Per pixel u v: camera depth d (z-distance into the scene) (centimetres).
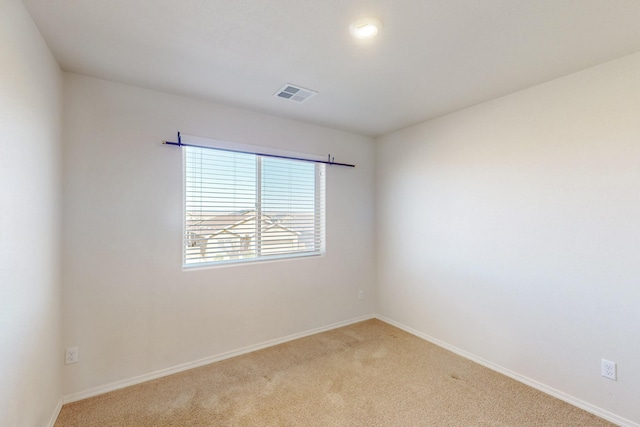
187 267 250
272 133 294
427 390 217
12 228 127
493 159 250
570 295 204
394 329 337
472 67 197
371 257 374
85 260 207
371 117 298
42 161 162
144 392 213
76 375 204
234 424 180
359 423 181
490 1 135
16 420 131
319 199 339
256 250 291
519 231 233
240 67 199
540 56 183
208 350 256
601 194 191
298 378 232
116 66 196
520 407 197
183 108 245
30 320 146
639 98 177
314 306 325
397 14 144
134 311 224
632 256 179
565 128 207
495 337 248
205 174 262
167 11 142
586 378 196
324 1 135
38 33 155
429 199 307
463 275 273
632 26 153
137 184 225
